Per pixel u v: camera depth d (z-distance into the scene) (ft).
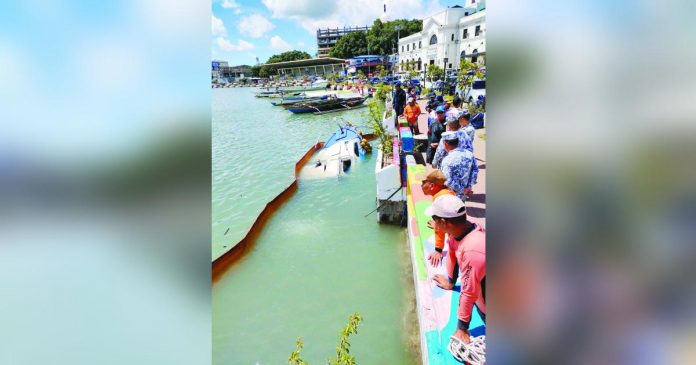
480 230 9.70
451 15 161.17
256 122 102.37
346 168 46.93
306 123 95.50
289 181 44.37
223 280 24.54
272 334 19.36
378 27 281.33
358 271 24.71
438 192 12.51
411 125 42.47
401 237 28.86
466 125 23.09
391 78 172.76
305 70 314.76
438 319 13.39
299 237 30.01
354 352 17.57
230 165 54.29
